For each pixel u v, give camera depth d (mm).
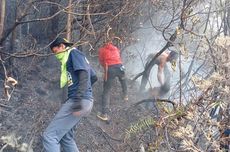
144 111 7152
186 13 6203
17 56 5844
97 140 6457
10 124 6035
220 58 3920
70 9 5891
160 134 4629
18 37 7262
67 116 5180
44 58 7523
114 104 7324
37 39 7383
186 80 6281
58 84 7199
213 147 3934
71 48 5207
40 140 5934
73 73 5184
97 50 7238
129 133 5883
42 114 6379
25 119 6230
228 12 6074
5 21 6883
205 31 5930
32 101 6629
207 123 3982
